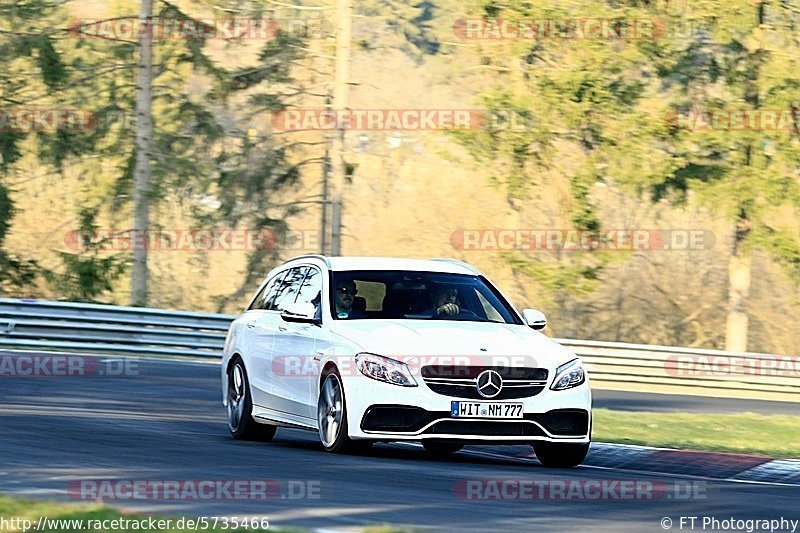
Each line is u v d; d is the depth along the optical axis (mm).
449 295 38531
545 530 23812
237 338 42375
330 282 38594
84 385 58844
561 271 107812
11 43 107875
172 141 109875
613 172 105125
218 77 108875
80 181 115312
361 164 129625
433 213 148875
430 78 116750
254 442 40656
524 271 108938
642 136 103625
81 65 111375
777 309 148500
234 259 149000
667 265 149875
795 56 103125
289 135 116438
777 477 36594
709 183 103375
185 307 146250
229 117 110938
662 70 104375
